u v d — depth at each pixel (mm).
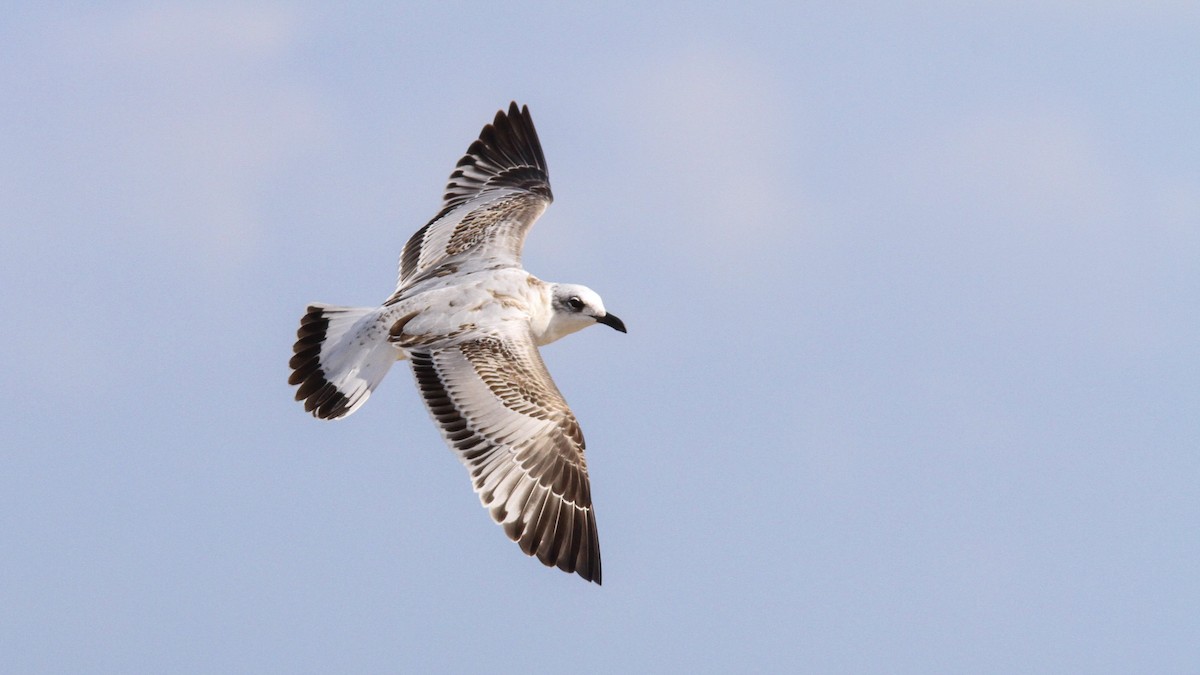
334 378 16922
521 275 17906
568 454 15828
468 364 16328
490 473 15672
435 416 16125
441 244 18938
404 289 18031
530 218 19422
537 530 15523
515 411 15875
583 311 17984
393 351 16891
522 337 16906
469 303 17141
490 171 20531
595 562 15633
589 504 15781
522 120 20938
